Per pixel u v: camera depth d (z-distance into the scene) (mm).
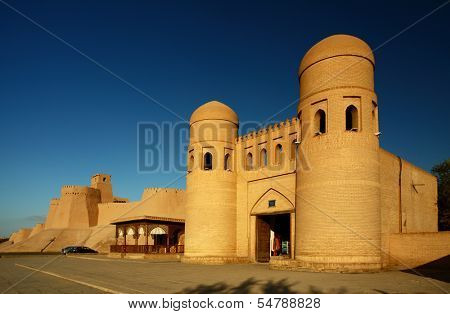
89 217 68500
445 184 33938
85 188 69375
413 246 16609
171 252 29906
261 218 21188
